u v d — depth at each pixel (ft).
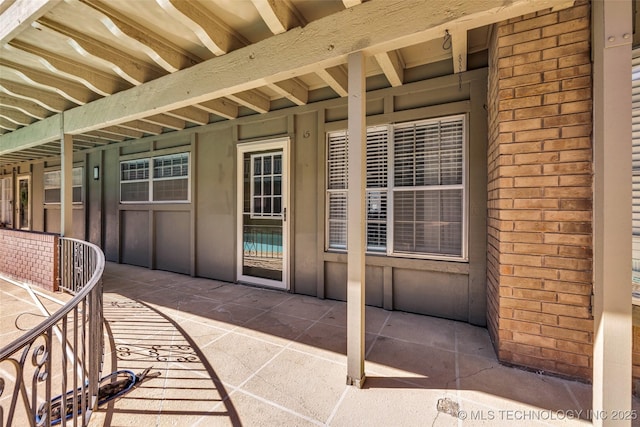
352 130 6.89
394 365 7.63
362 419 5.71
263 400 6.24
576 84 6.77
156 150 18.49
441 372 7.30
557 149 6.98
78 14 8.12
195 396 6.35
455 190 10.81
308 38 7.41
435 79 10.77
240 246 15.37
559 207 7.01
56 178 25.12
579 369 6.87
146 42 8.91
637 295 6.49
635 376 6.46
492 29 8.67
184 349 8.39
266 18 7.44
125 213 20.52
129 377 6.96
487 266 9.95
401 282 11.55
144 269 18.79
